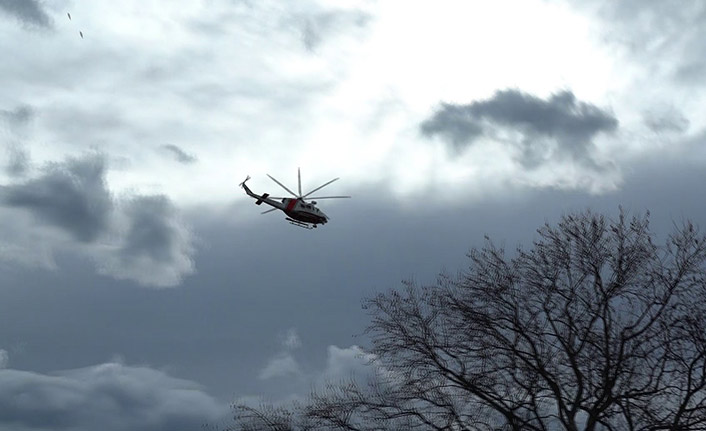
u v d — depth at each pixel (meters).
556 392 29.97
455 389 31.48
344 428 31.20
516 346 31.89
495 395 31.02
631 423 29.69
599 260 31.89
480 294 32.41
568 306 31.69
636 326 31.02
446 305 32.84
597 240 32.19
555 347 31.33
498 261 33.03
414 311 32.97
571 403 30.23
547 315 31.70
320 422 31.36
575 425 29.55
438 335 32.56
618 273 31.34
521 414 30.83
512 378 31.08
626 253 31.73
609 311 31.38
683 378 30.11
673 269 31.50
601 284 31.59
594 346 30.70
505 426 30.44
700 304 30.89
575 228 32.59
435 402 31.20
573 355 30.16
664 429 29.98
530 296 32.38
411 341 32.12
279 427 31.50
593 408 29.55
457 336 32.41
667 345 30.17
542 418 30.44
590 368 30.42
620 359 29.44
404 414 31.28
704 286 31.11
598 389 29.97
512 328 31.72
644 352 30.27
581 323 31.34
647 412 29.28
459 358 32.06
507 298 32.56
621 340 30.06
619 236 32.22
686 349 30.19
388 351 32.59
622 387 30.14
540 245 32.84
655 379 30.58
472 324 32.16
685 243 31.67
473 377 31.05
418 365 32.00
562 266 32.25
